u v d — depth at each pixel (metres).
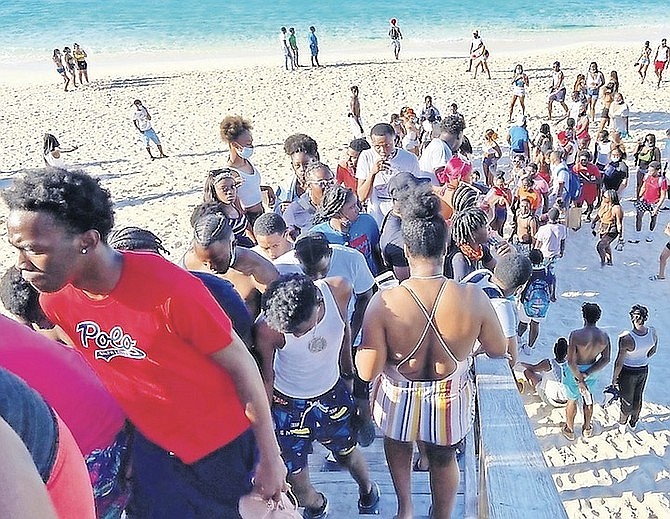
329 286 3.65
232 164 6.83
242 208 6.15
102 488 2.22
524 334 9.65
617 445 7.79
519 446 2.98
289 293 3.25
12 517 0.84
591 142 16.92
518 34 32.66
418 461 4.32
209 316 2.21
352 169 7.74
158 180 15.85
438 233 3.00
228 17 36.88
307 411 3.59
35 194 1.90
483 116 19.80
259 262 3.99
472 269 5.16
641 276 11.39
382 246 5.04
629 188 14.57
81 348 2.26
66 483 1.13
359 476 3.90
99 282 2.10
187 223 13.23
